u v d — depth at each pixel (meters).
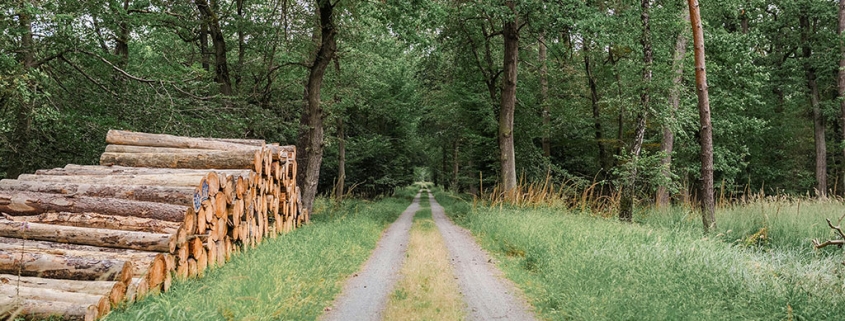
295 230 12.48
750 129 22.23
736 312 5.04
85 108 12.52
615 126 24.05
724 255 7.02
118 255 5.84
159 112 12.23
